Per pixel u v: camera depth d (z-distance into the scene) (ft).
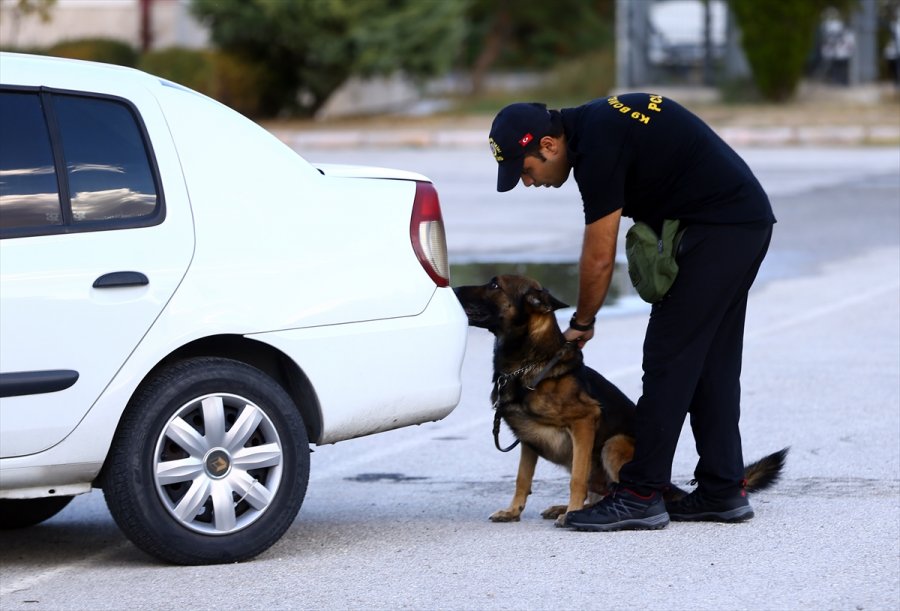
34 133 33.76
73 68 34.86
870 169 134.82
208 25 184.65
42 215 33.27
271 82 188.55
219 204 35.19
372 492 44.91
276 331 35.22
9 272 32.42
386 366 36.70
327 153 160.76
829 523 38.65
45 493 33.58
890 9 205.05
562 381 39.06
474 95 252.62
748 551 35.86
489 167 146.10
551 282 83.56
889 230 100.27
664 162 36.70
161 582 33.76
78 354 32.96
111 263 33.47
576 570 34.37
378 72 188.75
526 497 40.73
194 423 34.91
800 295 79.20
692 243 37.01
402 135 170.30
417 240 37.73
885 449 48.14
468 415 56.59
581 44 343.67
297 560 35.81
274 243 35.58
